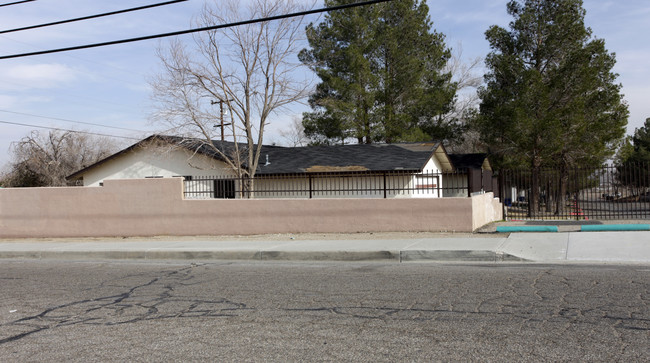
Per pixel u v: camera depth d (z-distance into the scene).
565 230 13.41
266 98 22.50
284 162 24.22
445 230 14.19
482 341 5.29
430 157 22.45
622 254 9.98
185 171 24.89
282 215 15.52
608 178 16.56
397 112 31.64
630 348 4.93
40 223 17.64
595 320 5.87
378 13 31.84
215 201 16.08
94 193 17.16
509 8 29.48
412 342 5.36
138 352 5.38
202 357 5.14
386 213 14.71
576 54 25.73
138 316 6.91
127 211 16.84
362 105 30.83
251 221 15.77
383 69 31.66
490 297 7.14
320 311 6.78
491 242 11.72
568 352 4.88
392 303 7.04
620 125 26.66
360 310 6.74
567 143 26.50
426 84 32.66
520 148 27.27
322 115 31.55
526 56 28.70
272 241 13.88
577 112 25.58
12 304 7.92
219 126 24.05
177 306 7.40
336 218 15.09
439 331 5.69
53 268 11.70
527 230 13.47
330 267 10.38
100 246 14.36
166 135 22.78
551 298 6.95
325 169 21.97
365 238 13.66
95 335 6.07
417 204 14.46
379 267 10.15
